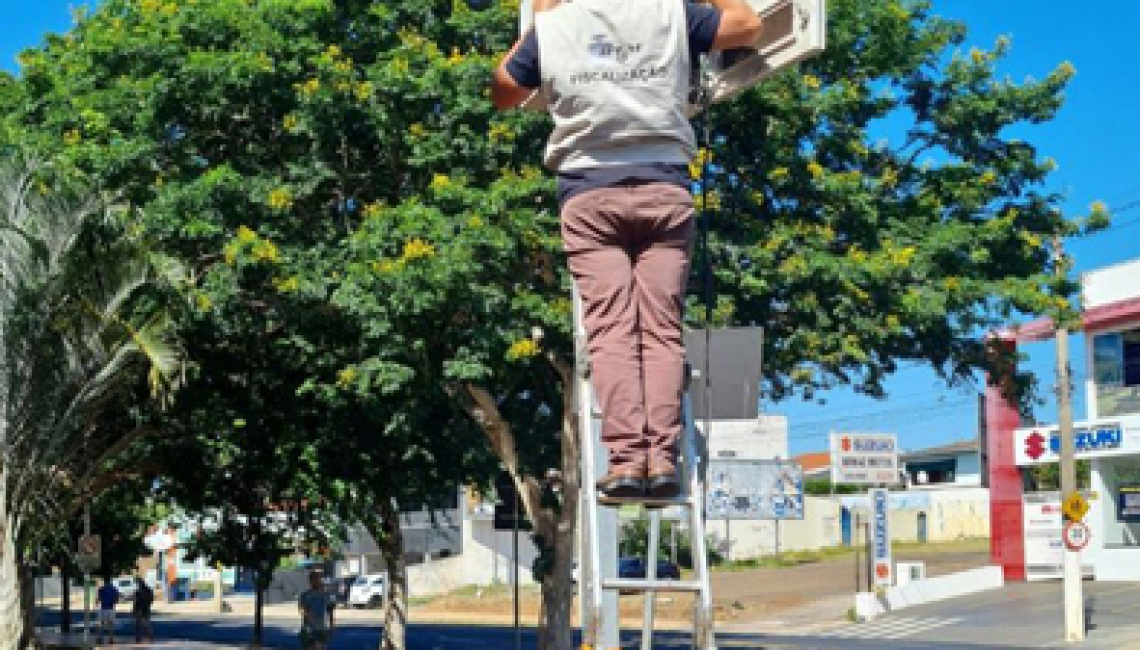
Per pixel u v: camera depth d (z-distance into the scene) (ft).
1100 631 98.27
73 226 59.82
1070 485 95.55
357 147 67.62
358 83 64.28
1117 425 132.46
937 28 71.67
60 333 61.77
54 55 75.00
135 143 64.44
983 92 71.10
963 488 234.38
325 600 84.74
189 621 196.75
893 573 138.31
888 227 68.95
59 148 64.80
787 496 185.06
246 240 62.44
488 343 61.87
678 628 113.50
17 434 62.85
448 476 82.48
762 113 65.26
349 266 61.82
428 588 219.00
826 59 68.13
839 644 101.81
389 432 67.15
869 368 73.15
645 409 14.67
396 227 62.03
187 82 64.44
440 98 64.39
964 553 195.83
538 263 64.49
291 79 65.87
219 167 64.54
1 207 59.67
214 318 65.67
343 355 68.44
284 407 80.64
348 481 85.25
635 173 14.65
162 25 66.54
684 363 15.08
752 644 103.24
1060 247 73.26
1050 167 71.92
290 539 118.01
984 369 74.90
